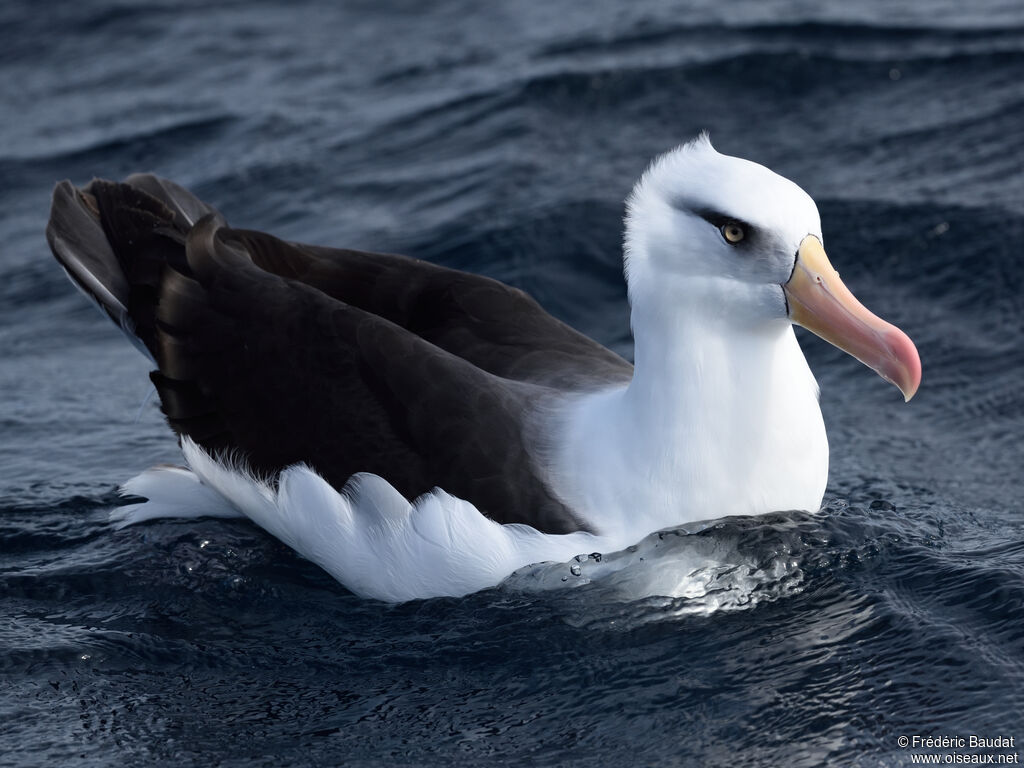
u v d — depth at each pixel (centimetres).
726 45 1516
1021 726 622
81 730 673
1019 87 1377
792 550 752
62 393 1081
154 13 1822
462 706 680
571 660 705
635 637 715
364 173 1370
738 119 1386
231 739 664
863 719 641
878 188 1234
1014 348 1027
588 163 1323
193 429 845
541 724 662
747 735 640
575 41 1591
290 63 1655
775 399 739
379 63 1630
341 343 794
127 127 1526
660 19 1617
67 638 746
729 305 723
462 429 755
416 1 1803
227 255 852
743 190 709
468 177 1323
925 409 982
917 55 1459
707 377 732
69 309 1238
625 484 742
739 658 695
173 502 880
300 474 782
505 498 743
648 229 736
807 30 1534
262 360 813
